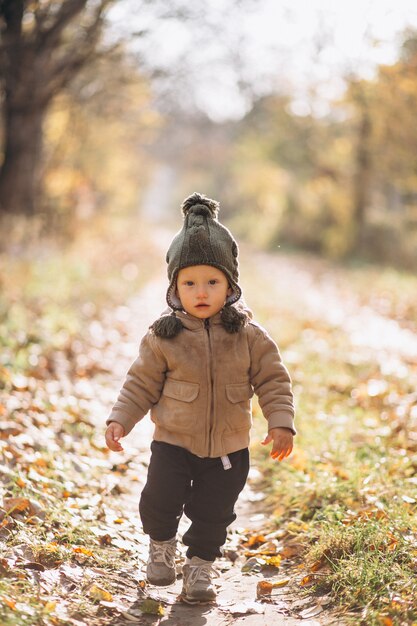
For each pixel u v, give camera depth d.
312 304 18.27
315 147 40.97
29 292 13.77
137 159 50.47
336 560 4.14
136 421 3.88
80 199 25.59
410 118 20.89
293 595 3.98
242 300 4.04
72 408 7.54
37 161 21.64
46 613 3.35
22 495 4.75
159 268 25.73
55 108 24.89
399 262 30.77
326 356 11.08
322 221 38.84
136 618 3.63
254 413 7.74
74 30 17.55
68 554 4.11
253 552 4.62
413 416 7.24
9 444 5.81
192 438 3.81
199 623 3.64
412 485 5.24
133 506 5.32
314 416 7.55
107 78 24.16
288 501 5.34
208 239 3.83
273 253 38.94
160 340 3.86
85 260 20.69
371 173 32.22
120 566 4.20
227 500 3.87
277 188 48.56
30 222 20.00
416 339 13.25
